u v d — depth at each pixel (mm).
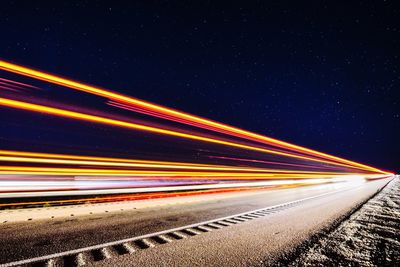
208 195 13547
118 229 5656
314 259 3996
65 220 6301
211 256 4121
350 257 4078
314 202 11117
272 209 8992
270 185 21984
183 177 16781
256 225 6391
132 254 4141
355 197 13273
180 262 3848
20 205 7473
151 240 4945
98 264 3703
